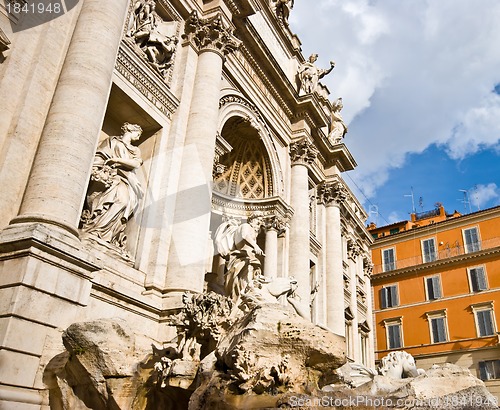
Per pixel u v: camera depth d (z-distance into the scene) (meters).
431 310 37.88
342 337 6.99
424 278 39.44
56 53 10.66
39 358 7.83
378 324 40.44
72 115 9.69
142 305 11.42
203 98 15.13
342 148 26.98
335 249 25.78
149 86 13.70
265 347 6.43
